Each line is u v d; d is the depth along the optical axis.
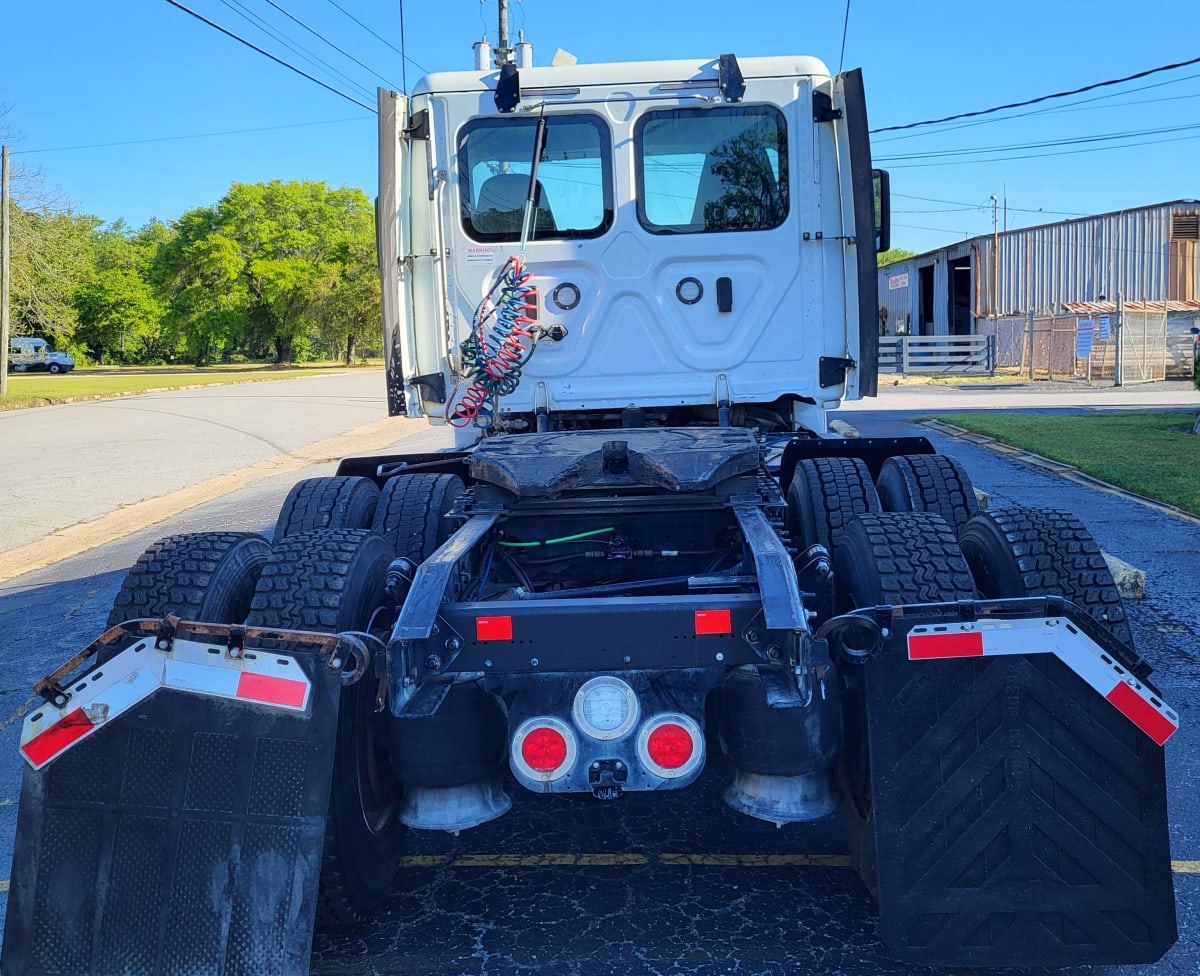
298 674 2.83
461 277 5.83
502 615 3.10
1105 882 2.93
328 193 93.19
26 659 7.30
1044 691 2.93
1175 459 13.44
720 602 3.10
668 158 5.75
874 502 4.65
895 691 2.94
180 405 32.62
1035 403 24.81
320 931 3.59
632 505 4.16
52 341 86.06
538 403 5.83
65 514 13.71
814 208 5.76
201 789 2.85
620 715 3.09
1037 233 39.12
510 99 5.68
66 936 2.85
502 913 3.68
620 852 4.12
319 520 4.78
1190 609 6.96
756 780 3.25
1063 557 3.63
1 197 40.38
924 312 46.19
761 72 5.67
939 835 2.93
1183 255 36.88
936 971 3.24
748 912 3.63
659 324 5.81
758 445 4.32
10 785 5.08
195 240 88.94
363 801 3.43
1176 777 4.51
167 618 2.86
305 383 47.88
